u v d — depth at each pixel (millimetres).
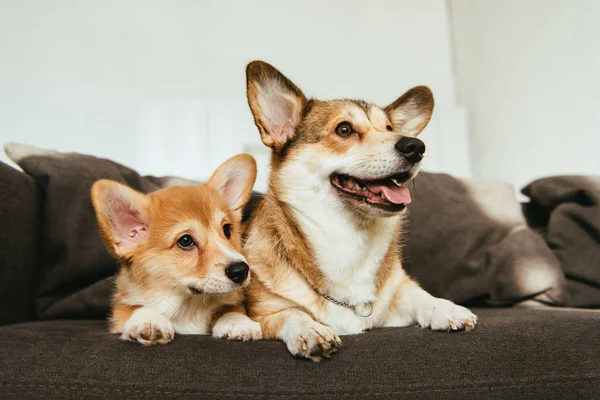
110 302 869
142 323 658
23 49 1528
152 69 1608
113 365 610
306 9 1716
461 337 662
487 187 1086
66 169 912
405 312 791
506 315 793
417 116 940
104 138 1556
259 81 838
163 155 1570
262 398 590
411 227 1007
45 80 1535
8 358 614
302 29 1711
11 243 824
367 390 598
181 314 743
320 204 794
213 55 1646
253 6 1687
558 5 1219
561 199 1061
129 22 1605
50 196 886
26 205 863
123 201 742
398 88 1747
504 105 1476
